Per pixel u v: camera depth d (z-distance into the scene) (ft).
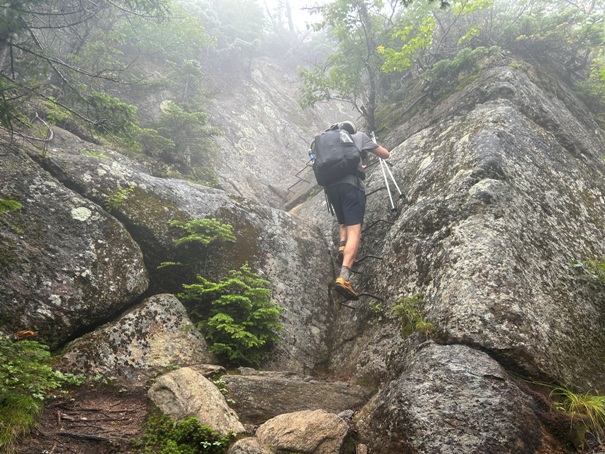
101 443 8.36
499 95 17.57
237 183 29.76
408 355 10.36
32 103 20.12
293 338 13.57
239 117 38.52
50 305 10.60
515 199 12.35
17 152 12.87
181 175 24.06
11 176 12.09
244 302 12.63
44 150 13.46
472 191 12.44
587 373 9.34
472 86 19.30
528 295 10.02
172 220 14.35
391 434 8.25
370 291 13.61
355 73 26.02
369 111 25.36
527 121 16.17
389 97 28.07
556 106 19.47
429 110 20.98
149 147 24.52
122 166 14.90
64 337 10.68
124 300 11.93
